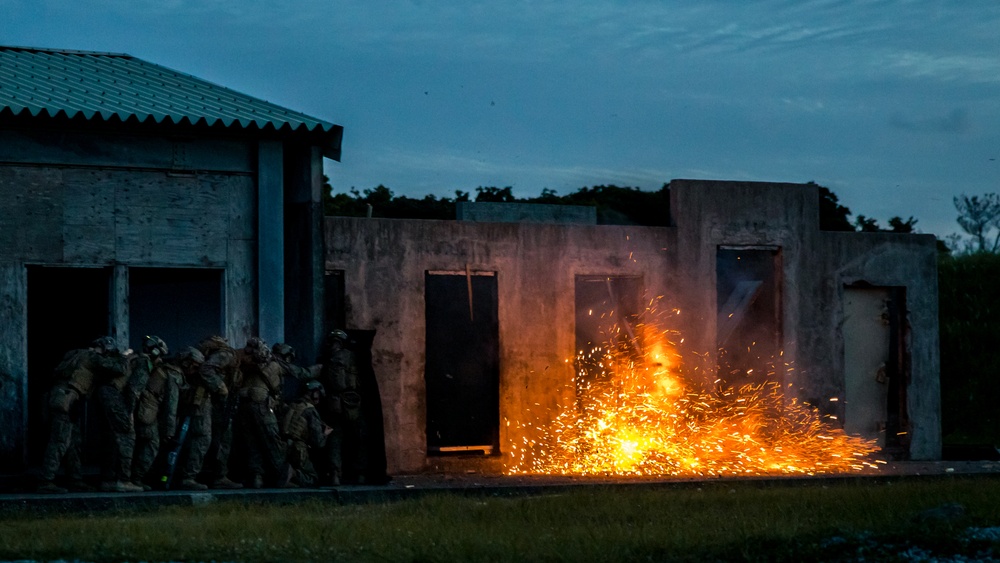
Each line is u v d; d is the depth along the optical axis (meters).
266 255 16.42
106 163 15.81
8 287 15.28
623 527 10.85
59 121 15.42
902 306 22.58
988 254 36.88
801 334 21.58
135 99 16.58
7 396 15.16
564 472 19.20
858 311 22.41
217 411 15.21
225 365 15.01
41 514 12.88
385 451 17.88
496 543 9.72
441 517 11.54
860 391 22.36
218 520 11.41
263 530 10.55
